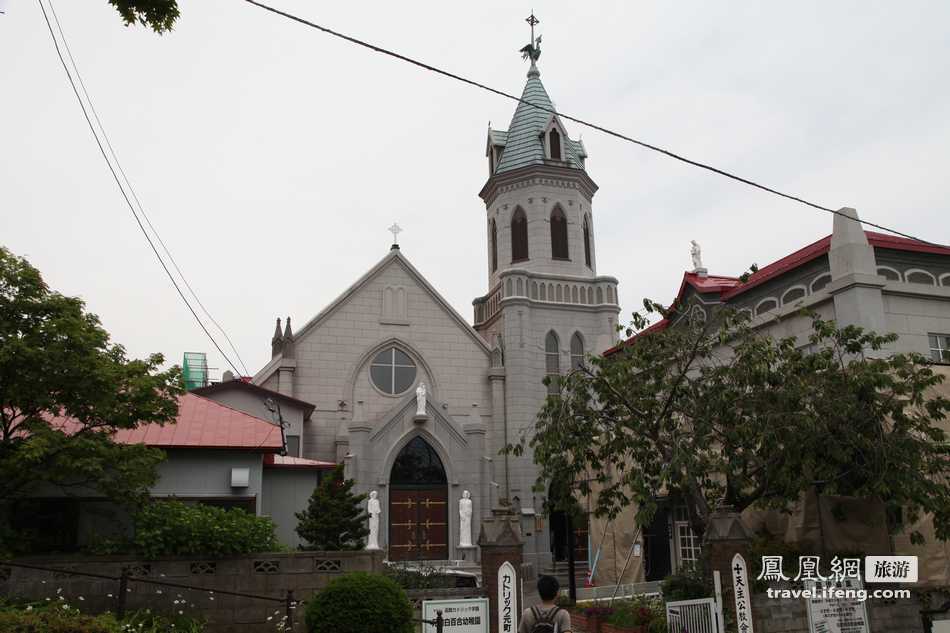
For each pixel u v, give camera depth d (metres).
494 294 47.50
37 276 17.69
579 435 21.66
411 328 43.84
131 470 18.17
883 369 19.42
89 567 17.27
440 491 37.84
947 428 21.80
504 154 50.12
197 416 24.23
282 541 26.50
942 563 20.31
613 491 22.20
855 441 18.47
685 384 22.16
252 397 37.16
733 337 21.41
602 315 46.31
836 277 23.78
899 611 18.91
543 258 46.88
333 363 42.19
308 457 40.41
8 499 19.61
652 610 19.55
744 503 20.45
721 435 20.53
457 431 38.28
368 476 36.53
